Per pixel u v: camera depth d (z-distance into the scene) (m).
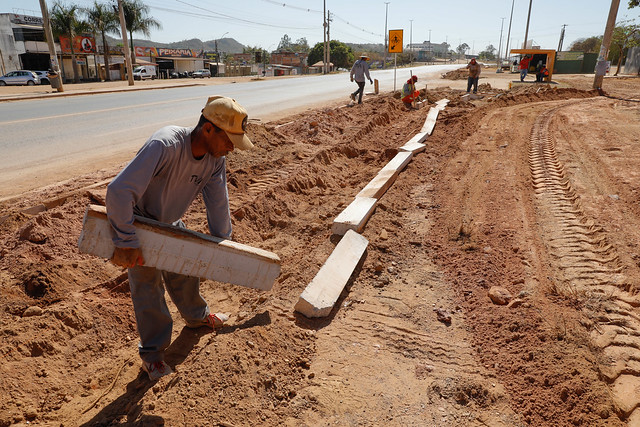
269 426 2.49
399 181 7.14
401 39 18.92
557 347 3.14
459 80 32.84
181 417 2.42
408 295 3.96
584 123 12.20
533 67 33.50
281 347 3.12
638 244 4.89
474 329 3.47
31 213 5.00
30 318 3.33
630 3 21.98
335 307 3.76
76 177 6.54
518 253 4.71
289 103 16.62
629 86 25.91
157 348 2.84
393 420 2.59
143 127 11.05
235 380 2.71
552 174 7.58
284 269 4.51
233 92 22.31
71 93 21.39
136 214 2.64
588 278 4.18
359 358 3.12
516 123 12.25
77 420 2.57
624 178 7.25
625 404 2.69
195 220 5.40
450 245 4.94
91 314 3.58
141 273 2.69
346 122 11.97
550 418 2.60
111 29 45.81
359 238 4.75
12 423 2.52
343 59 96.12
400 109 15.52
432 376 2.96
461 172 7.75
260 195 6.16
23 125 11.09
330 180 7.82
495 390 2.81
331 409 2.65
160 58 65.00
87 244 2.41
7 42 42.50
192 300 3.25
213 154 2.66
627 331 3.38
